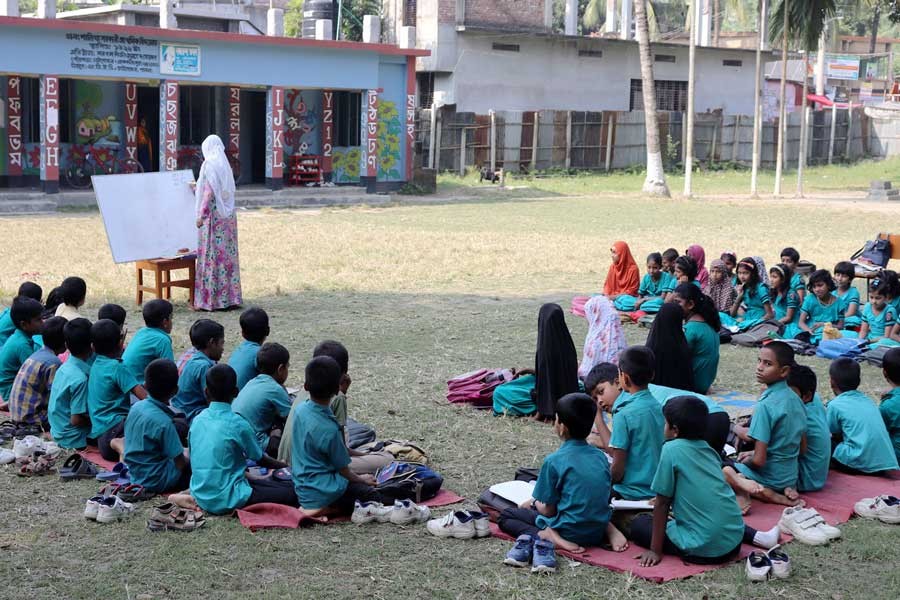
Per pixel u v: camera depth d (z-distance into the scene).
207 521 6.07
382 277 15.66
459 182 33.56
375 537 5.90
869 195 31.09
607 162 38.59
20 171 25.11
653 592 5.18
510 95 37.19
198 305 12.78
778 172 31.95
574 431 5.69
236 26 30.14
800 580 5.38
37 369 7.77
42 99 23.53
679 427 5.50
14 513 6.18
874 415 7.09
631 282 12.93
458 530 5.88
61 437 7.37
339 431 6.20
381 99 29.61
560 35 37.22
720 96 42.97
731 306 11.95
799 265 12.94
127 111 26.69
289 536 5.88
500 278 15.89
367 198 28.28
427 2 35.53
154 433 6.42
